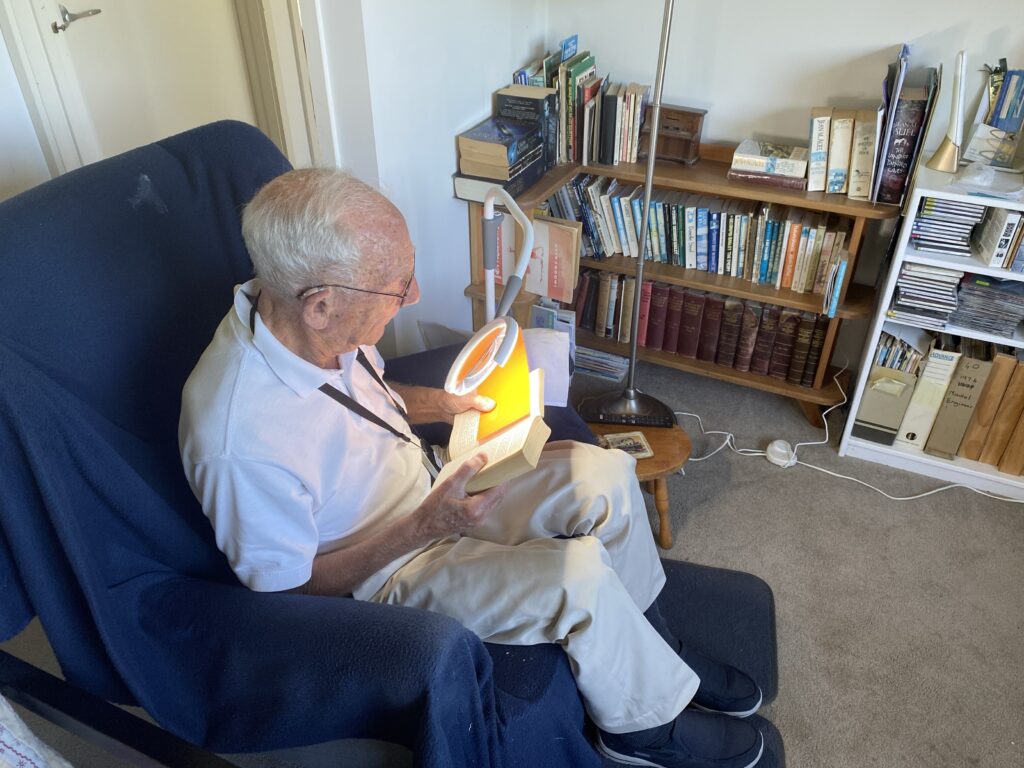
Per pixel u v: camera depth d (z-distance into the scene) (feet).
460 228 7.30
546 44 7.83
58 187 3.67
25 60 5.51
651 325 7.97
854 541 6.44
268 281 3.45
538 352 5.42
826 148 6.57
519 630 3.86
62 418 3.18
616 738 4.45
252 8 7.50
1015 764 4.91
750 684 4.99
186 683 3.33
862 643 5.64
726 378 7.77
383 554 3.78
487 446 3.90
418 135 6.26
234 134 4.42
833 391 7.54
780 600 5.95
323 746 3.71
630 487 4.51
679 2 7.07
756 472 7.14
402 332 6.94
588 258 7.82
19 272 3.37
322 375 3.75
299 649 3.20
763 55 7.03
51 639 3.27
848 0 6.53
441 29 6.17
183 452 3.55
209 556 3.79
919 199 5.95
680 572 6.13
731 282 7.41
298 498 3.60
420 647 3.09
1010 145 6.10
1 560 3.15
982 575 6.15
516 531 4.42
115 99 6.66
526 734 3.65
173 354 3.95
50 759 3.34
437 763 2.99
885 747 4.99
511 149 6.56
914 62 6.59
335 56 5.51
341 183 3.43
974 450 6.90
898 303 6.47
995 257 5.99
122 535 3.50
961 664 5.49
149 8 6.79
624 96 7.11
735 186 6.94
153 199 3.99
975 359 6.43
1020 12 6.09
